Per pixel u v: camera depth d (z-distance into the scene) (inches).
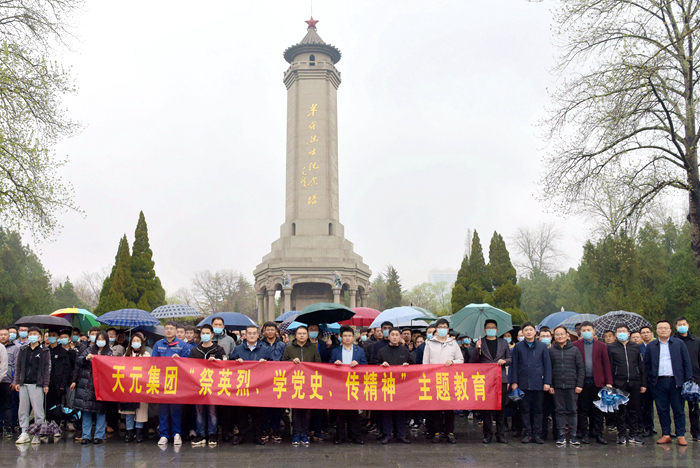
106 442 462.9
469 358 588.7
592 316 633.0
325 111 2349.9
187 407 472.7
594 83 759.7
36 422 461.1
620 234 823.7
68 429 526.6
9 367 508.1
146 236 1683.1
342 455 406.9
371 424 548.7
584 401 471.2
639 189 782.5
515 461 386.9
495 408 443.8
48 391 472.4
